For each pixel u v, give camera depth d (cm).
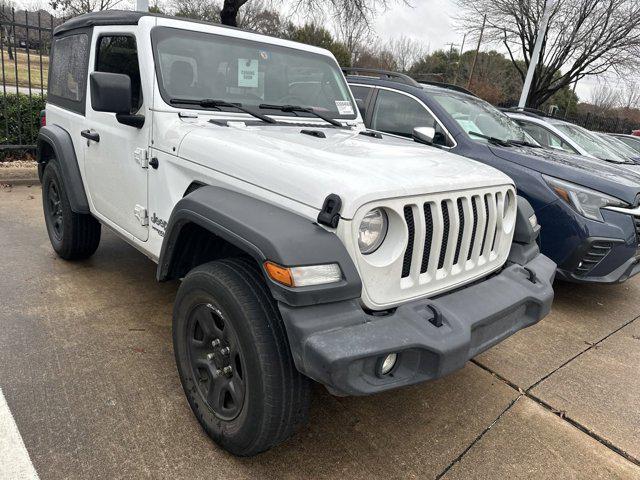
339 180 203
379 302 208
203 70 314
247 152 239
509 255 293
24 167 711
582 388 329
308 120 346
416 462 246
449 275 237
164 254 258
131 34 316
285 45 362
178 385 282
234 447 224
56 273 418
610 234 420
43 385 271
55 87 448
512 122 589
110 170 341
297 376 204
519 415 293
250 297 206
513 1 1827
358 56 3109
